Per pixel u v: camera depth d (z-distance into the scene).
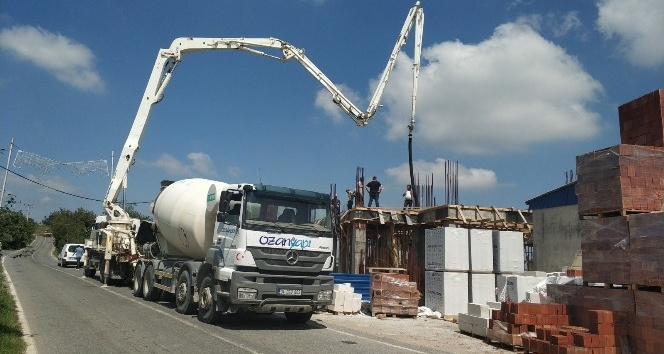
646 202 9.30
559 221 19.16
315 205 11.70
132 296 17.00
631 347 8.77
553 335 8.99
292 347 9.23
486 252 16.47
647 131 10.23
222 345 9.06
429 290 16.77
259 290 10.63
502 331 10.56
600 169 9.76
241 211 10.86
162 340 9.30
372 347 9.77
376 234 21.89
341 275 17.83
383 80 20.42
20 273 26.27
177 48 19.23
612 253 9.34
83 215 70.12
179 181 15.68
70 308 13.23
